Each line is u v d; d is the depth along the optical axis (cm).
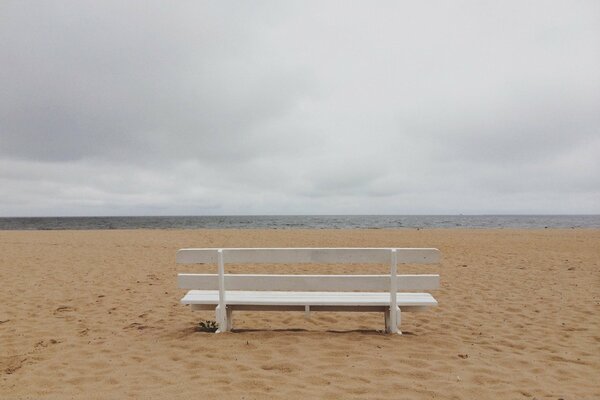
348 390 349
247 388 353
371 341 473
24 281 916
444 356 433
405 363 411
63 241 1986
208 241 2033
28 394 347
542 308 675
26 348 480
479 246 1683
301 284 493
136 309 680
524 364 420
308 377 375
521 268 1085
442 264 1181
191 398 334
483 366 408
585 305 690
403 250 483
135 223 8112
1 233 2775
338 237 2291
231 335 491
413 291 821
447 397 340
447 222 7900
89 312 660
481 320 609
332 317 629
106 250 1566
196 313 655
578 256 1321
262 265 1188
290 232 2862
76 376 386
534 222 7881
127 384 365
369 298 499
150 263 1218
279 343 465
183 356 431
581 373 399
